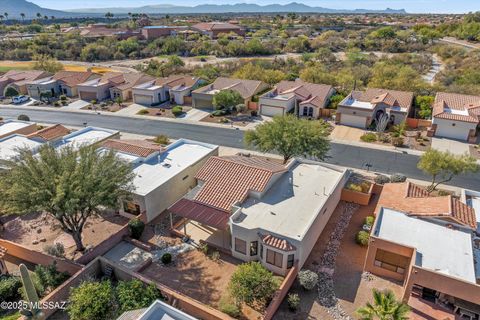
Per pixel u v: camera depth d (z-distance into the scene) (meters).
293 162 36.94
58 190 23.92
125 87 75.38
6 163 27.28
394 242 24.30
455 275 21.95
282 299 23.84
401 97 60.91
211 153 40.62
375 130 56.25
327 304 23.61
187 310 22.69
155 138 54.38
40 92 78.56
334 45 138.12
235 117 63.81
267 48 133.25
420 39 138.88
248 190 30.73
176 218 33.47
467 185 39.75
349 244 29.66
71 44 134.50
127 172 28.61
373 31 164.75
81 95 76.88
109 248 28.94
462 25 156.50
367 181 39.84
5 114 67.69
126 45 133.25
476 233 26.56
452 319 21.22
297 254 25.25
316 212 28.30
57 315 22.78
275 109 63.31
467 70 83.50
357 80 77.56
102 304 21.41
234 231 27.02
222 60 120.62
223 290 24.95
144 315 18.38
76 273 24.73
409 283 22.47
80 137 45.53
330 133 55.09
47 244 29.69
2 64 113.75
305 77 78.94
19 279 24.83
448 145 50.44
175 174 35.25
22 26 195.25
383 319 18.41
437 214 26.83
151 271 26.77
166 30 164.12
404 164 44.97
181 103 72.06
